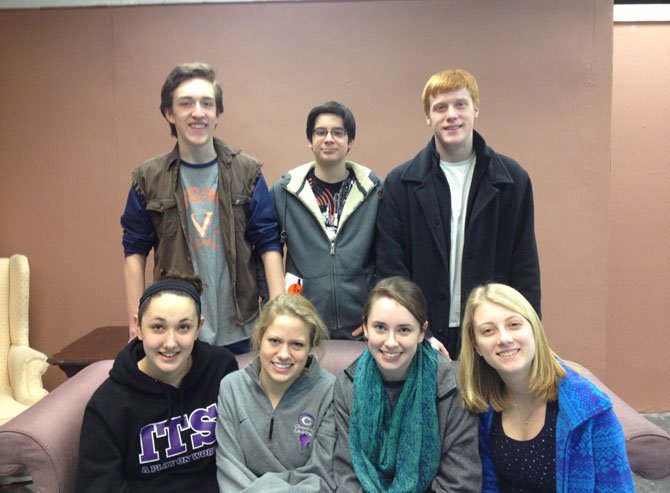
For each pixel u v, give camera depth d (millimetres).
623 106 2898
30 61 2648
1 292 2658
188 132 1777
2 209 2732
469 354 1493
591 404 1330
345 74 2645
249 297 1937
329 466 1553
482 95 2639
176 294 1534
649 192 2953
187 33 2623
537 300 1943
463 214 1923
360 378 1581
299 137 2684
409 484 1471
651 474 1487
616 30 2852
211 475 1640
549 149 2662
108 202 2715
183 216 1840
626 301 3018
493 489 1509
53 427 1534
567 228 2699
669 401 3080
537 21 2598
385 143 2684
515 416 1468
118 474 1514
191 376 1629
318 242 1997
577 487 1337
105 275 2752
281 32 2625
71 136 2688
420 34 2619
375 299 1529
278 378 1558
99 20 2619
